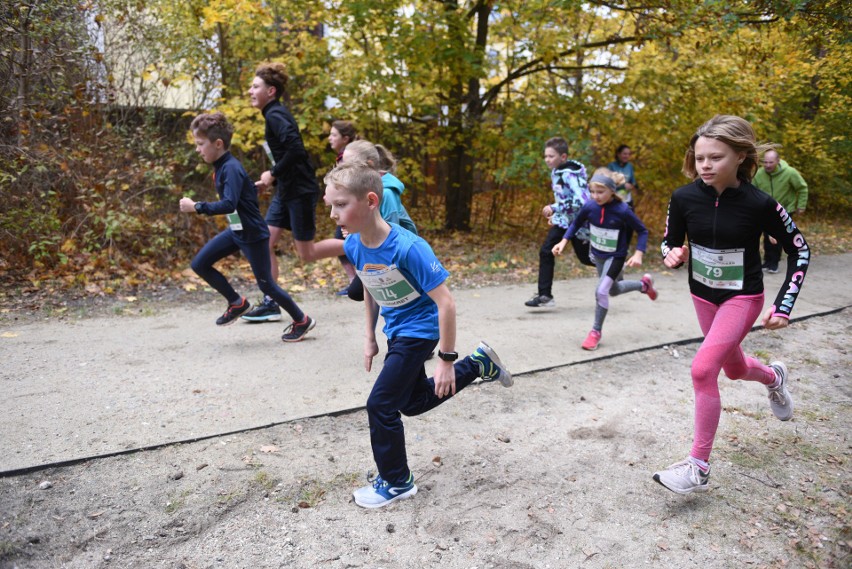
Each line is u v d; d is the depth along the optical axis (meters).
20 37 6.94
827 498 3.13
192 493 2.96
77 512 2.79
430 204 11.33
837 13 8.17
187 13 8.66
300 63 9.24
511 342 5.29
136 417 3.67
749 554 2.71
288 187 5.28
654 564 2.63
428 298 2.89
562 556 2.65
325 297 6.74
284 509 2.89
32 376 4.25
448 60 9.33
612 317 6.20
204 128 4.62
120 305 6.18
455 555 2.63
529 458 3.42
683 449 3.57
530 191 10.72
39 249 7.06
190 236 8.25
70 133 7.57
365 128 9.61
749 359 3.35
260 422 3.66
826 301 7.07
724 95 9.88
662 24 9.04
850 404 4.27
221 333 5.35
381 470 2.92
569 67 10.27
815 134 14.30
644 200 12.01
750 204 2.92
